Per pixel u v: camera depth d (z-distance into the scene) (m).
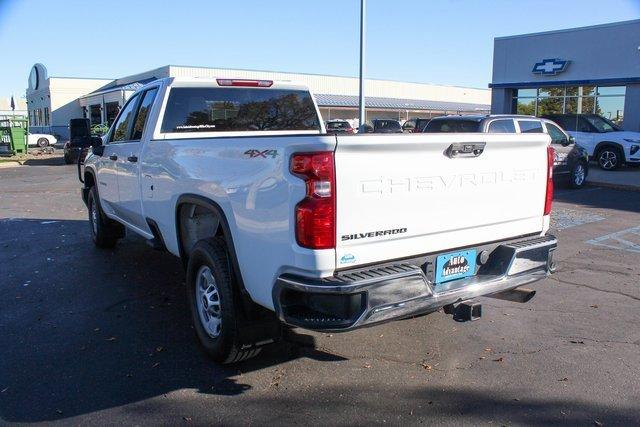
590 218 10.76
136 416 3.62
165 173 5.00
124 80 48.09
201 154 4.35
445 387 4.00
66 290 6.16
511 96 27.41
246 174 3.75
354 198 3.37
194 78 5.72
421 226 3.71
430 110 58.03
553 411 3.68
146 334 4.94
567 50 24.64
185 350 4.61
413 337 4.88
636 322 5.28
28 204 12.83
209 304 4.30
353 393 3.91
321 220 3.27
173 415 3.63
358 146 3.32
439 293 3.68
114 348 4.64
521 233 4.39
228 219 3.98
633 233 9.33
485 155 4.01
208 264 4.20
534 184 4.40
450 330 5.04
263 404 3.77
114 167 6.57
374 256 3.52
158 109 5.54
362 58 19.33
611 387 4.02
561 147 14.89
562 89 25.55
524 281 4.18
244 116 6.05
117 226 7.82
